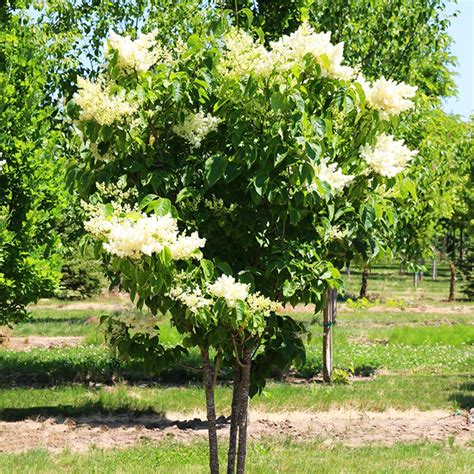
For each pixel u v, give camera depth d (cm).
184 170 565
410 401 1327
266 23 1405
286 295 545
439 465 893
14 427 1111
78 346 2066
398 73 1538
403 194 594
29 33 1318
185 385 1543
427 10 1512
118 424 1148
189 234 578
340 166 564
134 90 532
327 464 889
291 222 550
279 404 1271
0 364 1666
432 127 1543
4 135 1196
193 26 1509
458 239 6538
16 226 1216
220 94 546
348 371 1802
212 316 519
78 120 544
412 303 4175
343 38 1472
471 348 2317
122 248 469
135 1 1564
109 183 552
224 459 908
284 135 538
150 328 598
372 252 594
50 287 1258
